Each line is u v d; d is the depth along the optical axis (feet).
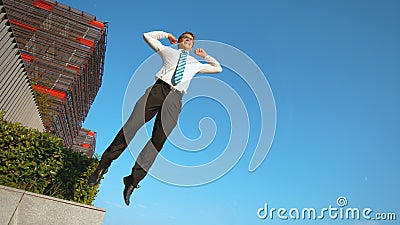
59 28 104.99
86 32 108.88
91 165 18.85
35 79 85.15
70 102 101.76
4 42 22.58
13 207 13.03
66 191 18.10
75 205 14.19
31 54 94.84
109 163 10.46
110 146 10.35
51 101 81.41
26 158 17.31
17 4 101.86
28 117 36.42
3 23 21.47
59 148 18.33
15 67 26.45
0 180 16.24
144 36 10.72
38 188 17.19
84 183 18.49
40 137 18.08
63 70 96.07
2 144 16.92
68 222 13.87
